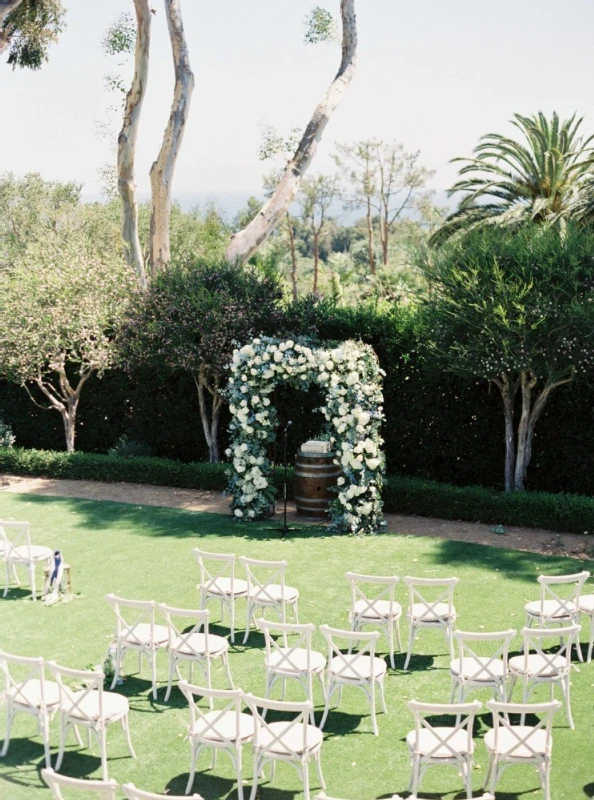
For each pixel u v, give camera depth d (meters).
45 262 19.61
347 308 18.03
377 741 8.16
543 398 15.54
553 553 13.47
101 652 10.05
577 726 8.29
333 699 9.04
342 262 72.12
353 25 24.88
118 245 34.69
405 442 17.31
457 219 31.02
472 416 16.77
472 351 14.95
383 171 72.12
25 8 25.34
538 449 16.25
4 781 7.54
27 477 19.09
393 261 74.25
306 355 14.75
